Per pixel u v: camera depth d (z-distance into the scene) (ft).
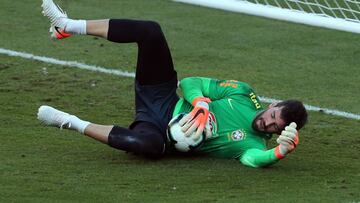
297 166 58.34
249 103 59.31
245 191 52.75
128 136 56.95
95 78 79.30
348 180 55.72
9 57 84.33
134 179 54.08
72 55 86.43
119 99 73.67
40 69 80.84
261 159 56.44
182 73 83.25
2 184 52.26
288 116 56.85
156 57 59.41
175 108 59.31
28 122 65.41
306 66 87.56
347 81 83.30
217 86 60.34
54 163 56.59
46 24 97.40
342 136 66.33
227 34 97.91
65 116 57.77
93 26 60.08
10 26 95.86
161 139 57.72
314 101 76.48
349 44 95.96
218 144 58.34
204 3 73.72
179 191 52.26
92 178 53.98
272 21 103.40
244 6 73.15
